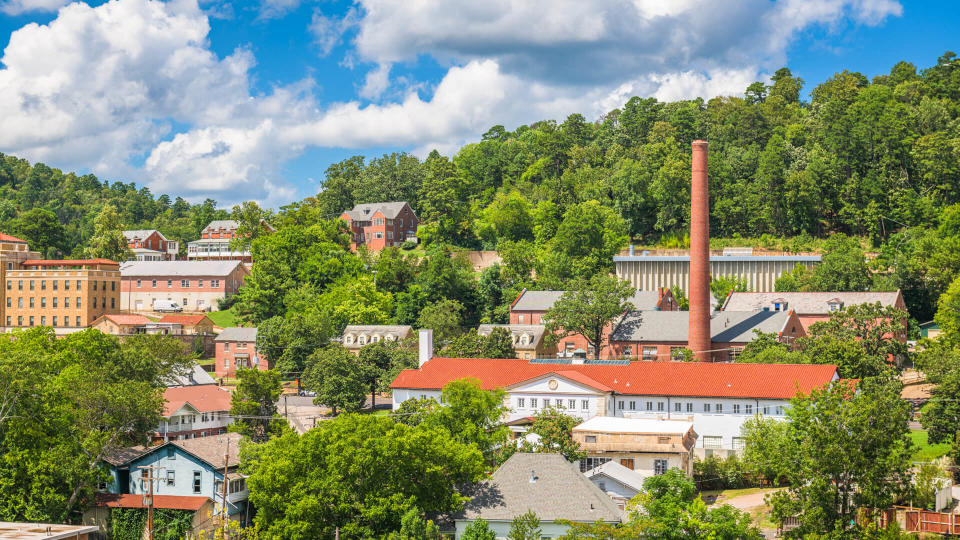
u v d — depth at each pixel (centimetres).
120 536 9894
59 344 12656
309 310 19650
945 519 8188
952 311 16362
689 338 15638
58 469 9569
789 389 12106
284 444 9338
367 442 8806
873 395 8062
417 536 8231
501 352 15788
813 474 7600
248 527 8981
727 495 10656
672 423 11550
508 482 9062
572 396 12631
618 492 9775
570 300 16500
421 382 13488
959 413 11038
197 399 13850
